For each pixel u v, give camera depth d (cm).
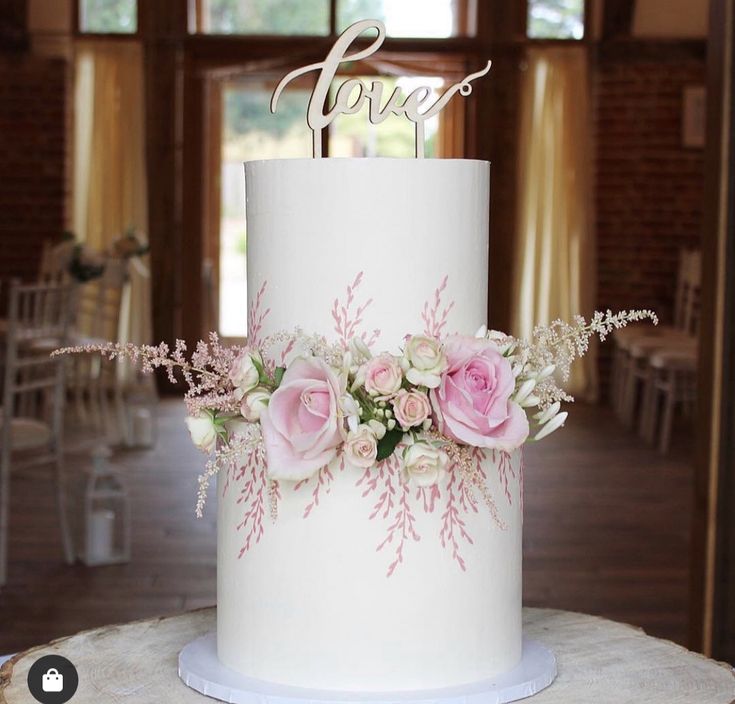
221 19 877
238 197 893
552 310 886
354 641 144
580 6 876
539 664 155
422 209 146
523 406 145
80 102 875
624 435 753
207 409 144
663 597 420
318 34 873
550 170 880
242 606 150
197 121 881
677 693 148
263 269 150
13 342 435
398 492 143
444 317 147
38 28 868
